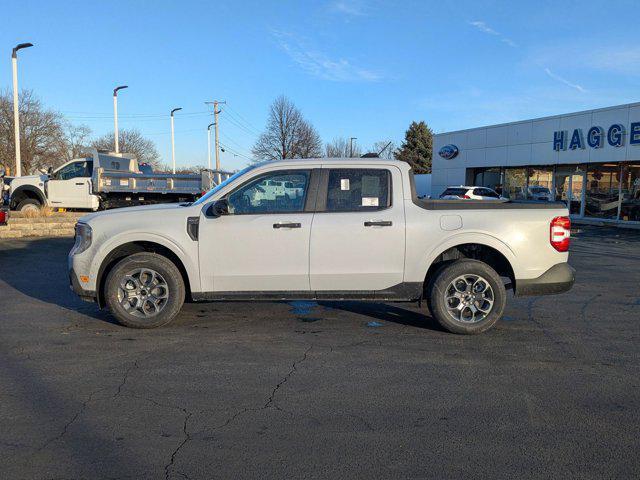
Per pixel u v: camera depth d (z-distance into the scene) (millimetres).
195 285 5910
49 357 5094
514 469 3158
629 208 22422
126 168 20156
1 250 12516
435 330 6090
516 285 5863
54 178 18859
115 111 34250
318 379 4582
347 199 5910
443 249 5801
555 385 4477
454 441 3504
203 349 5363
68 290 8203
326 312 6902
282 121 49531
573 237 17828
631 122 21703
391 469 3154
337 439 3523
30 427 3664
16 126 23922
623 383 4531
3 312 6805
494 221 5809
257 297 5938
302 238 5797
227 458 3273
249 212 5902
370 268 5840
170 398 4172
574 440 3523
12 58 23641
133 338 5711
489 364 4977
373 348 5430
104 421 3768
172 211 5945
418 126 68375
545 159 26234
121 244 5895
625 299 7797
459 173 32562
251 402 4105
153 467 3164
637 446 3447
